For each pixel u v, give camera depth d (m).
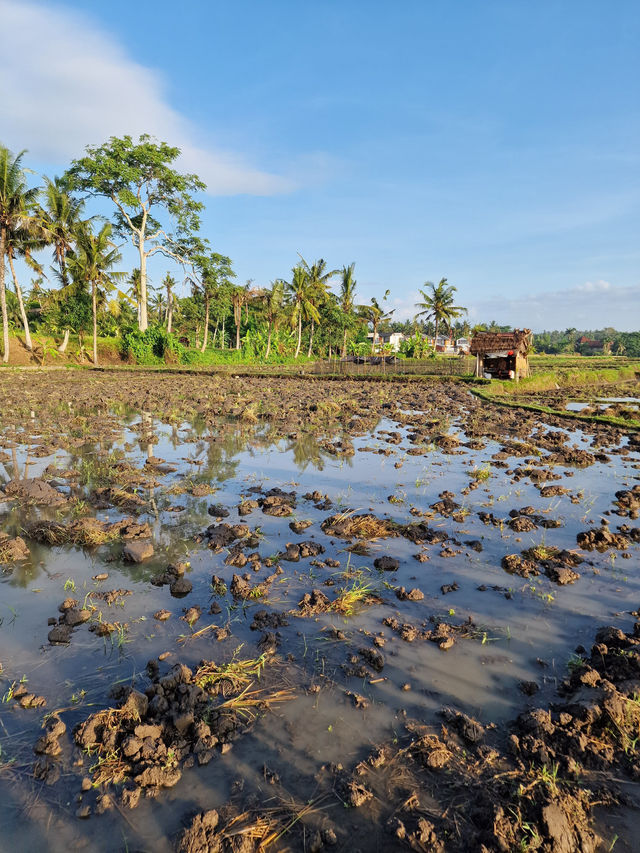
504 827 2.78
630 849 2.71
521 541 6.81
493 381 32.28
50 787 3.11
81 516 7.65
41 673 4.13
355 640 4.57
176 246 53.59
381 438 14.09
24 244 38.75
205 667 4.09
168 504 8.27
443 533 6.92
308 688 3.93
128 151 45.34
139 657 4.33
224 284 56.88
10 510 7.88
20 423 15.59
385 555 6.38
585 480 9.87
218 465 10.86
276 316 63.00
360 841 2.75
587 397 26.14
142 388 26.66
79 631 4.73
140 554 6.18
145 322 51.34
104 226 42.81
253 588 5.39
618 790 3.05
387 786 3.07
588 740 3.37
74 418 16.45
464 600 5.27
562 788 3.05
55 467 10.39
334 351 74.62
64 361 45.38
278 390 27.64
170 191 49.56
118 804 2.99
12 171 35.81
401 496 8.71
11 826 2.86
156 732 3.46
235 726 3.55
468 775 3.13
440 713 3.65
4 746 3.41
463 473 10.30
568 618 4.93
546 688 3.92
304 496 8.73
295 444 13.09
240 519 7.60
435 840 2.71
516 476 9.98
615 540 6.69
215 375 39.09
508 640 4.57
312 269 55.91
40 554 6.41
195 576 5.82
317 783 3.10
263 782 3.12
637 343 127.69
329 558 6.25
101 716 3.53
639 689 3.73
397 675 4.09
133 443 12.99
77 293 45.50
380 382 35.44
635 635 4.56
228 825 2.82
